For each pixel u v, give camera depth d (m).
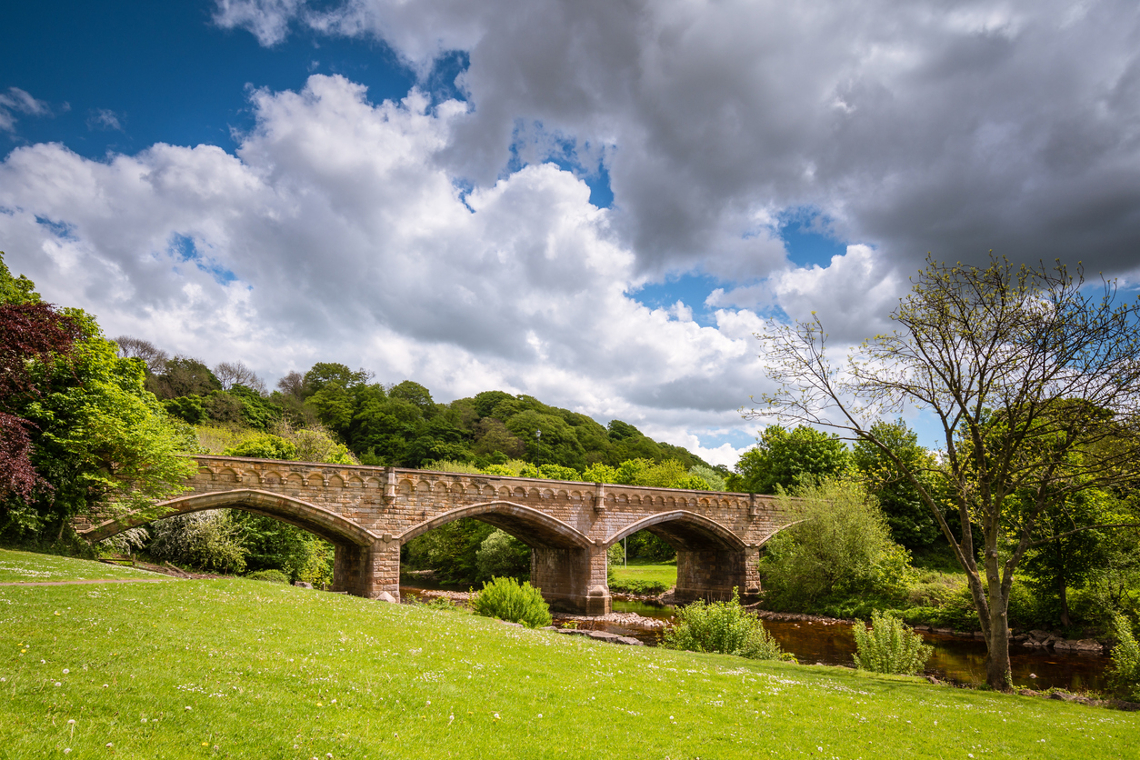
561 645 15.58
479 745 7.72
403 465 92.31
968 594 36.38
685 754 8.31
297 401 105.06
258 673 9.12
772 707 11.38
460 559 59.09
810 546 44.75
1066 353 17.25
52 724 6.27
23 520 20.86
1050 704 15.45
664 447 132.25
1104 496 28.70
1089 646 29.48
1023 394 17.69
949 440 19.14
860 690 14.41
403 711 8.49
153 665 8.72
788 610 44.69
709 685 12.56
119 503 24.86
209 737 6.68
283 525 39.66
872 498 44.69
